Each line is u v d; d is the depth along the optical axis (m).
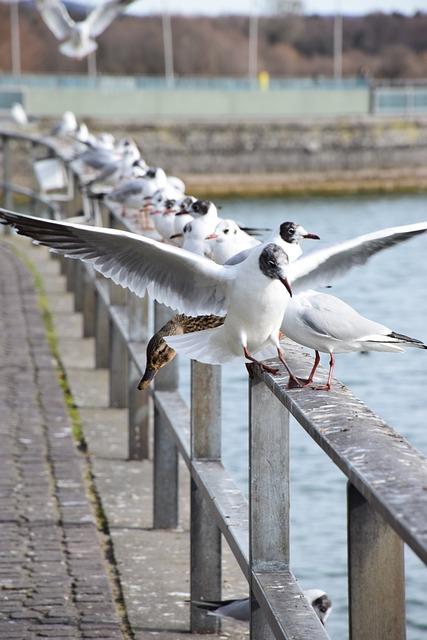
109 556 9.96
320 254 7.20
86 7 116.88
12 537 10.13
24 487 11.45
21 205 57.44
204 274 7.15
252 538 6.54
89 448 13.15
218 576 8.45
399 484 4.47
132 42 128.38
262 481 6.53
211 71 130.38
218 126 66.31
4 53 123.44
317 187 68.31
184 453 8.72
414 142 70.06
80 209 22.27
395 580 4.77
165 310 10.36
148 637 8.38
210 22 133.12
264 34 135.62
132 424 12.72
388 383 21.86
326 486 15.60
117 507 11.21
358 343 7.42
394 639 4.79
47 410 14.43
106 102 69.12
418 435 18.64
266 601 6.11
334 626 11.59
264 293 6.93
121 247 7.40
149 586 9.27
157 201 14.98
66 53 30.98
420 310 30.31
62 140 31.56
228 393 20.83
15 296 22.33
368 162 69.25
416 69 138.88
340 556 13.22
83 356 17.83
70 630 8.31
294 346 7.89
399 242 7.48
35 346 18.14
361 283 34.12
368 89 75.56
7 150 31.83
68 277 22.94
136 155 20.77
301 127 68.00
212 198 66.31
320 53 137.50
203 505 8.41
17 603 8.77
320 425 5.34
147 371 8.75
